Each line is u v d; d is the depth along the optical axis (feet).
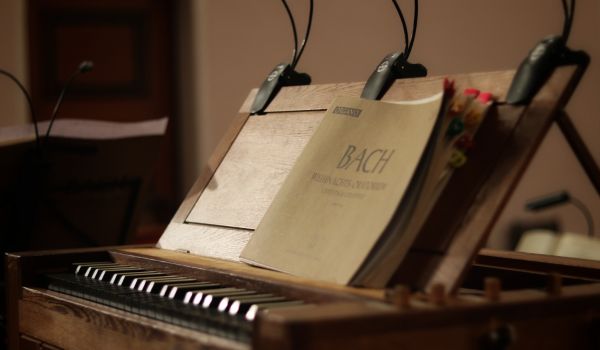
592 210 16.49
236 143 5.67
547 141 16.88
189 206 5.67
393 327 3.29
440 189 3.99
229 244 5.06
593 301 3.91
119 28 16.38
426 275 3.83
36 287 5.37
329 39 16.88
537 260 5.00
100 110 16.26
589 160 4.27
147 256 5.24
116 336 4.28
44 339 5.10
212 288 4.35
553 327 3.76
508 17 16.87
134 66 16.55
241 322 3.66
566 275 4.82
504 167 3.92
